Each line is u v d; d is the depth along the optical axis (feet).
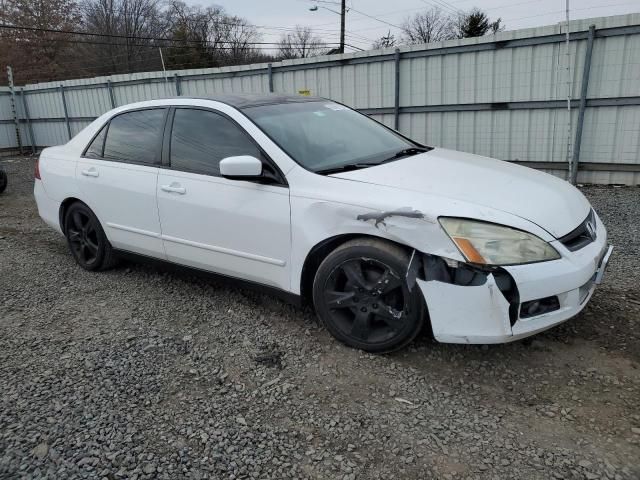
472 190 9.84
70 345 11.15
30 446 7.91
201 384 9.50
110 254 15.19
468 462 7.33
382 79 34.17
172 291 14.01
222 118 12.10
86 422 8.45
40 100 60.39
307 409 8.66
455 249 8.82
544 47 27.96
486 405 8.60
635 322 11.13
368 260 9.79
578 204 10.60
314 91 37.76
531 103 29.14
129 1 149.18
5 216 25.52
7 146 62.44
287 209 10.62
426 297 9.21
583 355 9.93
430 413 8.45
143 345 11.02
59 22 134.00
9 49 126.62
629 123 26.86
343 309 10.48
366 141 12.75
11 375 9.99
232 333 11.42
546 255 8.87
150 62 143.43
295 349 10.62
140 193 13.30
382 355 10.19
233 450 7.73
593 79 27.12
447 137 32.65
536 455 7.40
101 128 15.02
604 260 10.14
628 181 27.66
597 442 7.61
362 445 7.77
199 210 12.05
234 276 12.08
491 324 8.84
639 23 25.30
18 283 15.14
